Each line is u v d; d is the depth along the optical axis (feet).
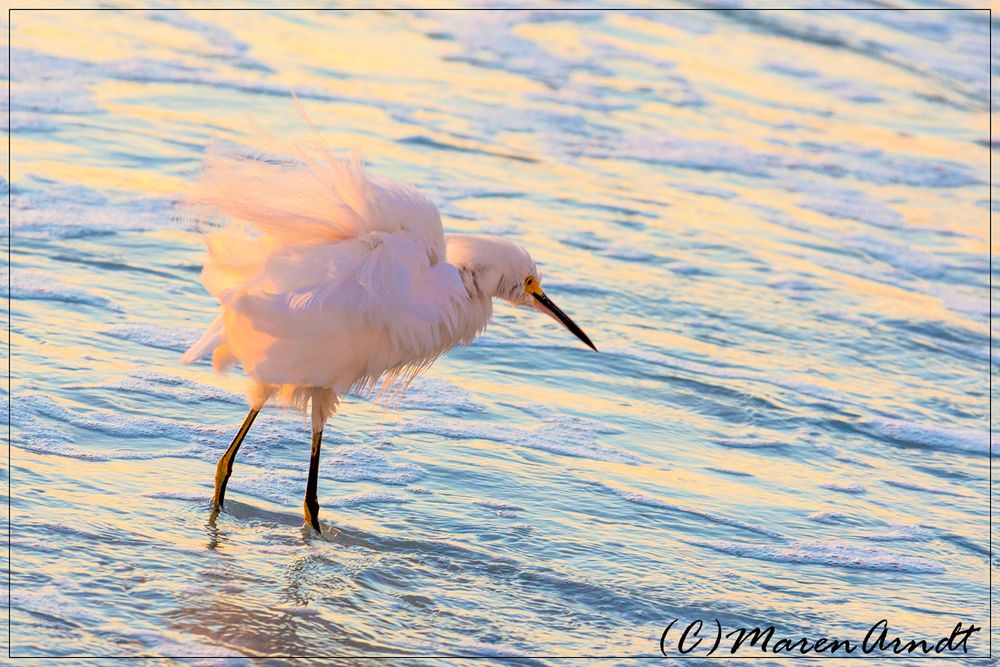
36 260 43.14
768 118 75.41
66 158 53.26
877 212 62.18
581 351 42.55
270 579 26.58
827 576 29.91
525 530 30.32
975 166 71.15
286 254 28.12
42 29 72.28
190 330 39.68
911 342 47.21
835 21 97.25
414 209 29.99
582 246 52.24
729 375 41.98
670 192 61.00
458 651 24.82
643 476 34.12
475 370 40.16
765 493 34.09
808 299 49.98
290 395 30.45
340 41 79.36
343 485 31.94
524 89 74.59
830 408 40.45
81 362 36.11
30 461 29.96
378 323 29.37
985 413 41.91
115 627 23.61
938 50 92.89
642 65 82.74
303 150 29.53
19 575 24.82
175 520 28.66
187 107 62.59
